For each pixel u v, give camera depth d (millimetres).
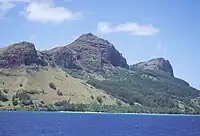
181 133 161625
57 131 155125
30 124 198625
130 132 161625
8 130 148375
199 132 170000
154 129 188875
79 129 173625
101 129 178375
